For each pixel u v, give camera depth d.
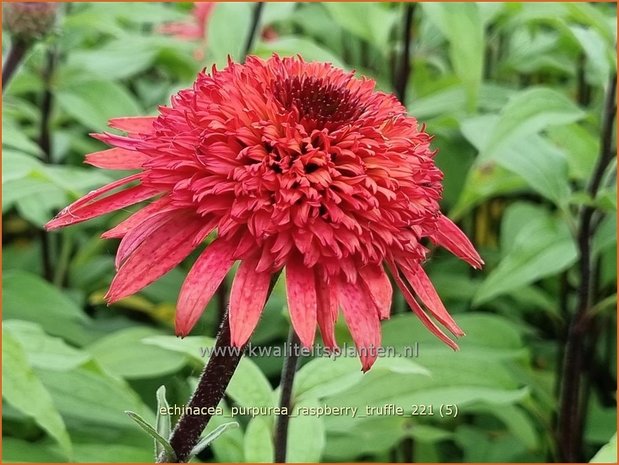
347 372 0.18
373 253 0.13
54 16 0.23
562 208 0.23
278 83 0.14
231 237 0.13
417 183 0.14
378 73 0.36
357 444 0.24
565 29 0.23
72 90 0.28
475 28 0.24
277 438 0.18
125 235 0.13
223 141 0.13
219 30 0.27
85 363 0.20
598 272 0.28
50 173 0.22
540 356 0.31
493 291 0.23
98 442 0.23
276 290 0.24
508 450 0.26
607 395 0.31
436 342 0.23
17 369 0.18
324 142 0.13
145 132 0.15
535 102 0.21
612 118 0.22
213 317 0.28
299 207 0.13
